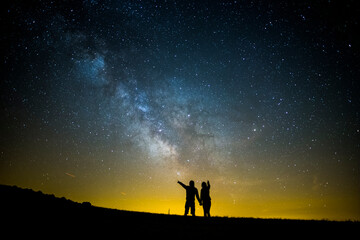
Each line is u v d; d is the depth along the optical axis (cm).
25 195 607
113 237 386
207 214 748
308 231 437
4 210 476
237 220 571
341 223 516
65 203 632
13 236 363
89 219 502
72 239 368
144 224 493
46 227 420
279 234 416
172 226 483
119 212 625
